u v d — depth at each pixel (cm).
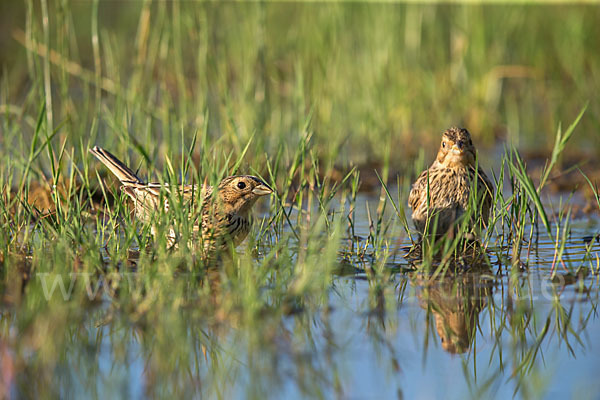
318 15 2088
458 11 2306
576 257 1114
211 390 759
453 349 845
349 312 923
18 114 1545
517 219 1098
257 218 1319
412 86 2127
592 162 1795
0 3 3294
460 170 1155
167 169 1185
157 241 1024
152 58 1642
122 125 1520
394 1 2100
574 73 2269
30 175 1329
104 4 3603
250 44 1816
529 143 2020
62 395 747
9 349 799
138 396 748
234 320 867
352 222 1271
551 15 2564
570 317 918
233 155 1558
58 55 1519
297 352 824
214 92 1897
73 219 1108
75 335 859
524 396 751
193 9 1747
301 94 1670
